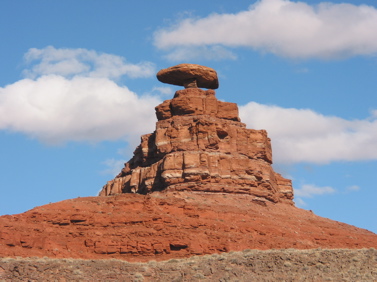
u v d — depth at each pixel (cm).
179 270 19912
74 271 19388
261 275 19750
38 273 19162
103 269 19700
